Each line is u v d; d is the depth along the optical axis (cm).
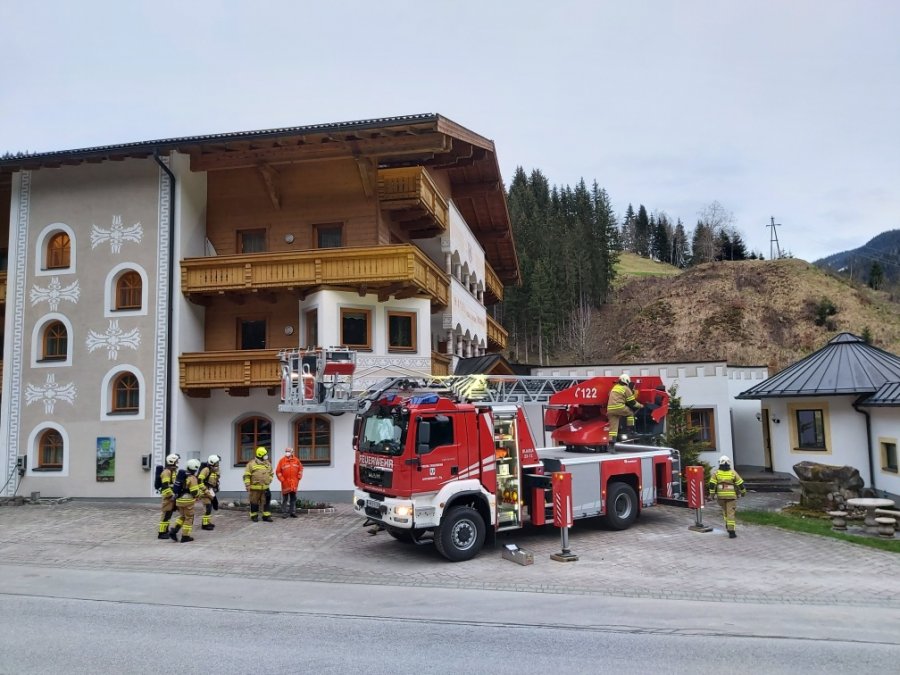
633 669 686
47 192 2192
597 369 2798
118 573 1181
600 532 1484
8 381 2141
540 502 1334
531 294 7925
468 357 2772
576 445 1588
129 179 2130
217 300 2177
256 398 2098
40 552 1362
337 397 1595
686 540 1395
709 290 7925
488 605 944
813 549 1304
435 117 1866
